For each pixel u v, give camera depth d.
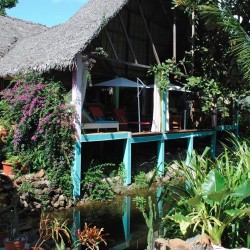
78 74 9.66
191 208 5.93
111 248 6.92
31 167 9.66
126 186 11.25
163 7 14.05
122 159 12.48
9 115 9.95
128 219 8.64
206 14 10.23
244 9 12.38
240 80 14.56
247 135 18.61
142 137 11.98
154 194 10.99
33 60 10.75
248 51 9.53
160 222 6.75
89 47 11.03
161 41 15.21
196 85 13.36
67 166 9.61
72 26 11.46
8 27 16.47
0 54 14.19
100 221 8.43
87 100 14.27
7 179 8.93
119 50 13.34
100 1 12.19
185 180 6.68
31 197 8.61
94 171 10.33
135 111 15.65
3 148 10.14
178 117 14.39
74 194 9.60
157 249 5.25
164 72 12.74
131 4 13.47
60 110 9.45
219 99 15.52
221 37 13.91
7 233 5.79
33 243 6.17
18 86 10.19
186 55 14.23
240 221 5.61
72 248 6.01
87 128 10.42
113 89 14.49
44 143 9.39
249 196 5.47
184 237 5.84
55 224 5.97
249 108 19.36
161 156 12.98
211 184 5.54
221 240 5.70
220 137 18.38
